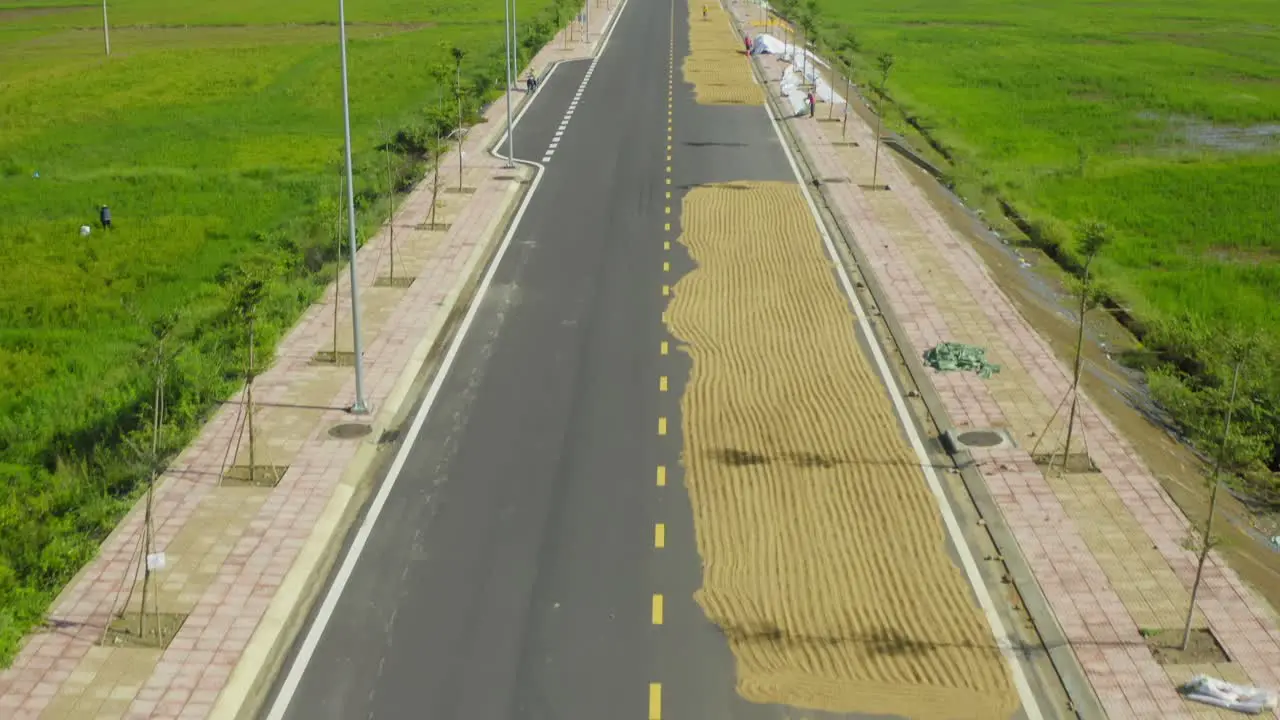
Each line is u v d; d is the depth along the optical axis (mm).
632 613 19984
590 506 23453
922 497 23719
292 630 19625
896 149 56844
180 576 20859
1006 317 34094
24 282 39094
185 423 26688
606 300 35312
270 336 31516
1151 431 27734
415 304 34781
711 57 84375
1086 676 18312
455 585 20859
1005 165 54625
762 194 47219
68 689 17859
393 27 105688
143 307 36844
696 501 23594
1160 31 104250
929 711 17531
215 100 70688
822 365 30359
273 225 45438
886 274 37656
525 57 81312
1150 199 49188
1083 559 21547
